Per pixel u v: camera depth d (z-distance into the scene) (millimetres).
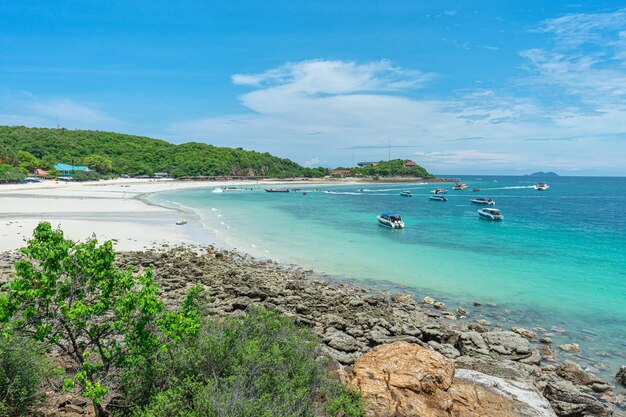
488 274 29812
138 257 29797
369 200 102000
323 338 16062
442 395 10367
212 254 33500
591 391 13922
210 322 10719
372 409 9516
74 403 9430
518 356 16250
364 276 29094
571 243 42469
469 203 96125
